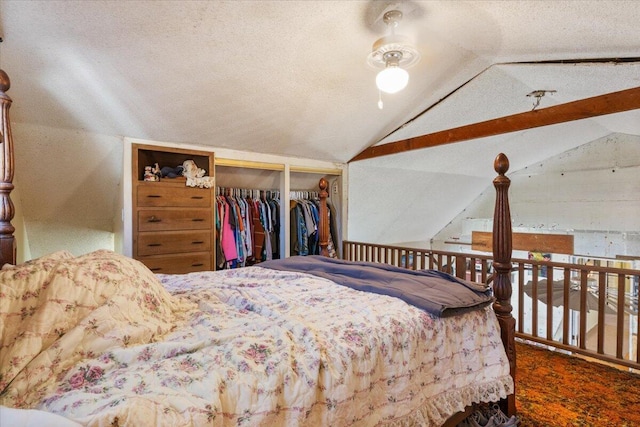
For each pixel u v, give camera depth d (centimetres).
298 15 212
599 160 548
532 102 370
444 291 171
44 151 289
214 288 177
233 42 229
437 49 262
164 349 100
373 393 119
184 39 218
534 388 232
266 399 92
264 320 130
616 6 159
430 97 342
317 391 103
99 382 85
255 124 345
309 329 121
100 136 302
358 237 609
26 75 225
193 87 269
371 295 172
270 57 251
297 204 457
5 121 133
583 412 204
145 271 142
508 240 184
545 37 214
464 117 398
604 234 543
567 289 284
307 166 454
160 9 192
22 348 84
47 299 96
